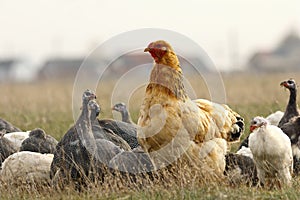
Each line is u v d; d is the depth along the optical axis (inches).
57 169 737.6
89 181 700.7
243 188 682.8
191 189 663.1
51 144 828.6
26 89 2320.4
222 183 706.8
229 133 786.8
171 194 656.4
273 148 719.7
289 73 2768.2
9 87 2506.2
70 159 736.3
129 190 682.2
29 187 716.7
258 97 1465.3
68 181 719.1
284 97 1422.2
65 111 1386.6
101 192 674.2
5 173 749.9
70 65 5246.1
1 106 1526.8
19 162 753.6
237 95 1579.7
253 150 732.0
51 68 5216.5
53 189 703.7
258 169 741.3
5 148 837.8
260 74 2613.2
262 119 735.1
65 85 2551.7
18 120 1200.8
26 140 828.0
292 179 740.0
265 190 701.3
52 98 1760.6
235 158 762.8
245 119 1043.3
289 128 800.9
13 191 708.7
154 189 675.4
